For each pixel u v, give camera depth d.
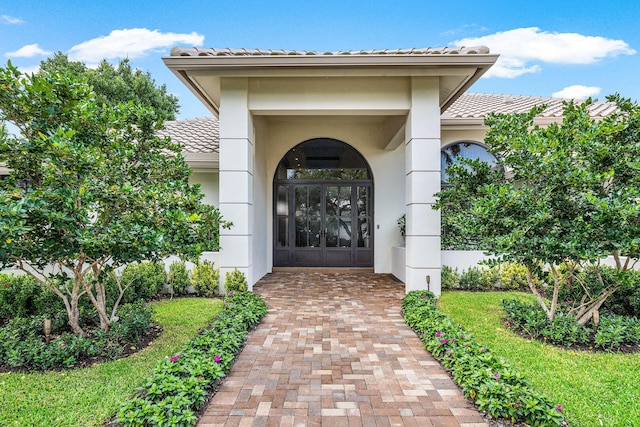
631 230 4.18
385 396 3.37
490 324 5.34
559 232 4.55
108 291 5.95
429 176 7.21
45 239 3.76
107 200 4.14
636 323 4.85
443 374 3.83
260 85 7.38
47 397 3.23
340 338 4.95
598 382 3.54
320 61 6.60
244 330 4.97
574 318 4.93
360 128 11.15
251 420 2.97
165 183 4.82
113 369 3.81
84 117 4.35
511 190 4.84
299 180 11.37
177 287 7.30
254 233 8.68
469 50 6.54
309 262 11.39
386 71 6.84
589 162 4.67
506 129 5.39
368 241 11.38
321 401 3.28
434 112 7.20
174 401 2.84
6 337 4.17
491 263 5.01
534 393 2.96
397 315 6.11
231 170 7.33
